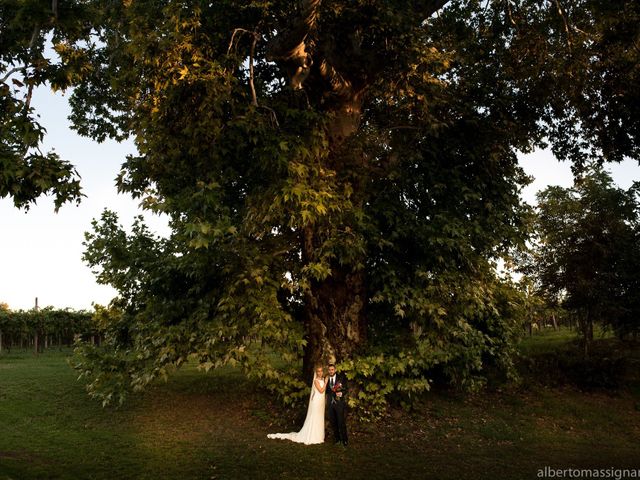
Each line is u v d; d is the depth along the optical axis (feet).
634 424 41.86
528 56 47.75
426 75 39.32
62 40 33.01
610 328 66.59
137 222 43.52
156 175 39.58
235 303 35.14
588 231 59.93
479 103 45.91
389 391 38.63
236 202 40.01
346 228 36.52
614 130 49.70
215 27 35.81
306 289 37.96
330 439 35.29
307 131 35.32
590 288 58.03
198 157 36.37
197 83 31.86
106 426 38.52
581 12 45.98
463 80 45.37
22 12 26.99
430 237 37.40
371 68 39.78
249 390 51.16
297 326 37.91
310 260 39.96
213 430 37.68
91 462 28.76
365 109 47.55
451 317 39.99
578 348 66.80
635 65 44.11
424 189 41.73
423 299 38.24
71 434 35.76
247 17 36.60
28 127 25.44
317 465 29.07
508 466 29.63
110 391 37.86
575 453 33.22
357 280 41.57
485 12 47.44
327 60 39.24
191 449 32.19
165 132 35.58
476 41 47.83
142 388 35.53
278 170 32.24
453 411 44.27
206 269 36.81
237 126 33.40
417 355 39.17
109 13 45.06
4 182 25.04
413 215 39.37
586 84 48.08
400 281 39.52
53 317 121.49
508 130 45.24
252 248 36.94
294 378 39.37
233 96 35.81
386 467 28.99
